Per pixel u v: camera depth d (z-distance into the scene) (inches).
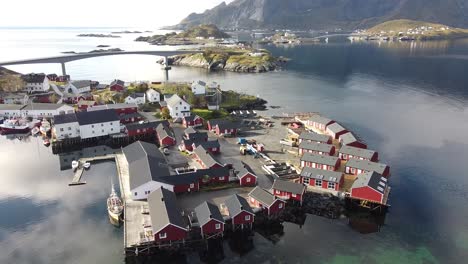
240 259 2111.2
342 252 2197.3
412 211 2652.6
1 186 2974.9
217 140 3570.4
